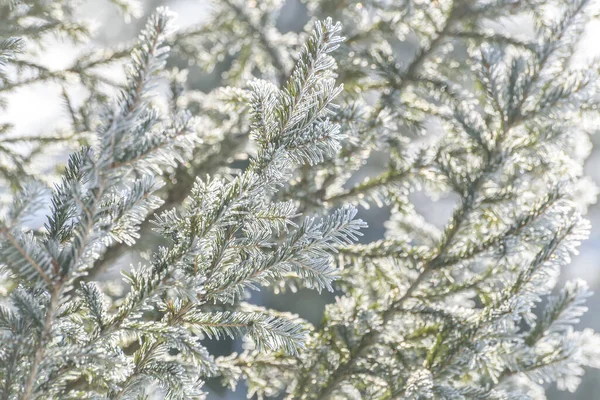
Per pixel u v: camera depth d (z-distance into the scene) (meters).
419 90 1.83
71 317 1.40
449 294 1.67
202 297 1.41
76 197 1.33
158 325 1.38
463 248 1.66
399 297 1.69
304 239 1.40
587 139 1.78
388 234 2.04
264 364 1.68
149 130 1.33
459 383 1.65
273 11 2.39
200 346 1.38
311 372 1.66
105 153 1.32
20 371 1.35
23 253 1.32
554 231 1.61
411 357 1.64
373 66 1.87
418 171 1.75
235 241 1.41
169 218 1.40
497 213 1.66
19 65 1.82
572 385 1.59
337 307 1.71
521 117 1.65
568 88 1.62
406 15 1.94
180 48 2.36
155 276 1.37
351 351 1.65
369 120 1.70
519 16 1.85
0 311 1.36
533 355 1.57
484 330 1.56
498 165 1.65
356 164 1.78
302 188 1.77
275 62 2.29
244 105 1.71
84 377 1.51
